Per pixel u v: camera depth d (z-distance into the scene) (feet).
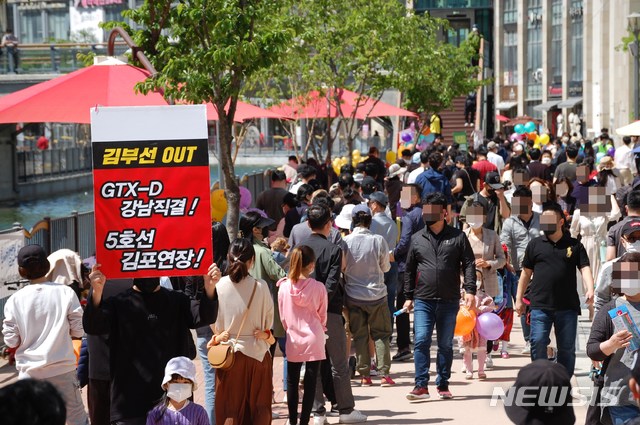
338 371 44.73
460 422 44.09
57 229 64.75
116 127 32.19
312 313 42.57
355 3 119.65
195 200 32.27
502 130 324.60
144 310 33.01
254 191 116.26
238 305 38.63
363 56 118.62
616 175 75.61
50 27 323.98
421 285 47.75
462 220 65.26
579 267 43.57
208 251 32.32
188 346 34.50
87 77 58.03
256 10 61.26
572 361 43.68
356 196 60.59
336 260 44.50
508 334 58.03
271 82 125.70
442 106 191.62
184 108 32.22
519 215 55.16
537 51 326.24
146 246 32.24
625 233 46.34
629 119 195.31
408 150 116.26
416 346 48.08
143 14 63.87
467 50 200.64
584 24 280.31
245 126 100.37
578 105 304.50
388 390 50.96
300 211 65.36
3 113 54.44
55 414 16.81
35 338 35.94
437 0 339.16
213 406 42.04
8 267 57.41
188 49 62.64
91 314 32.07
